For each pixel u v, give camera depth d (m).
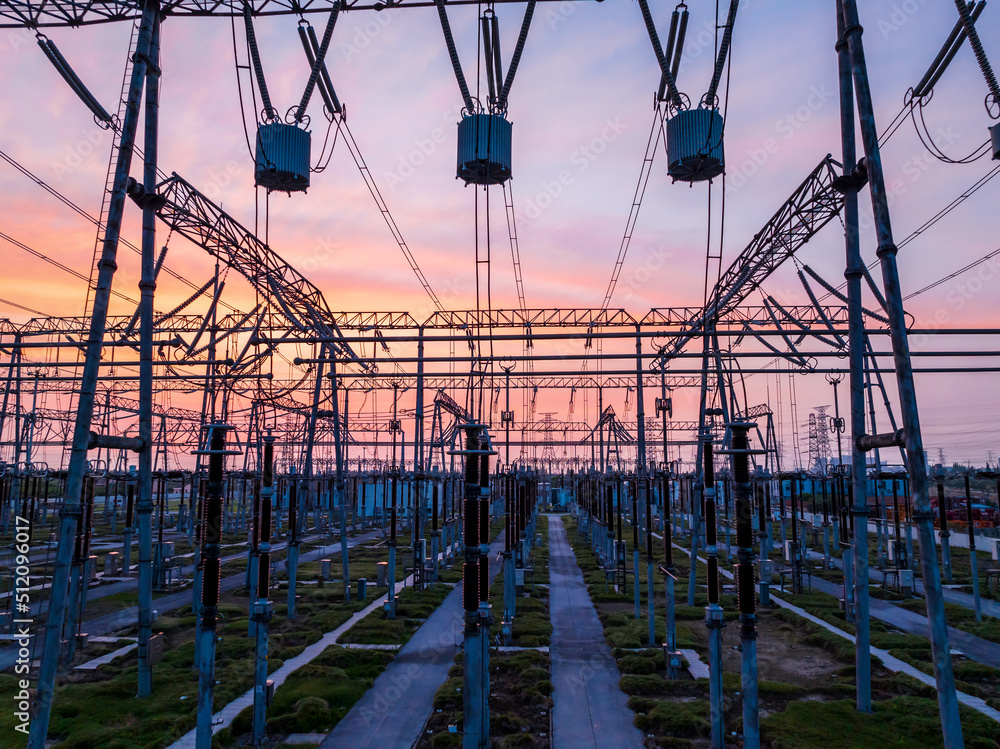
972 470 24.06
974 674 14.52
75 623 16.03
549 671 14.77
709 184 20.11
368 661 15.20
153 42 14.12
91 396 9.54
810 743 10.62
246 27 16.75
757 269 19.36
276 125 19.39
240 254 18.58
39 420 47.03
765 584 23.17
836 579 28.94
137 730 10.86
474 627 9.68
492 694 13.19
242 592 24.69
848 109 12.70
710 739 10.87
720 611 10.50
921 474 8.61
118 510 64.12
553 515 82.75
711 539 10.70
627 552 39.38
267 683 11.70
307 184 20.14
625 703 12.67
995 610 21.94
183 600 23.16
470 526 9.84
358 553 37.75
